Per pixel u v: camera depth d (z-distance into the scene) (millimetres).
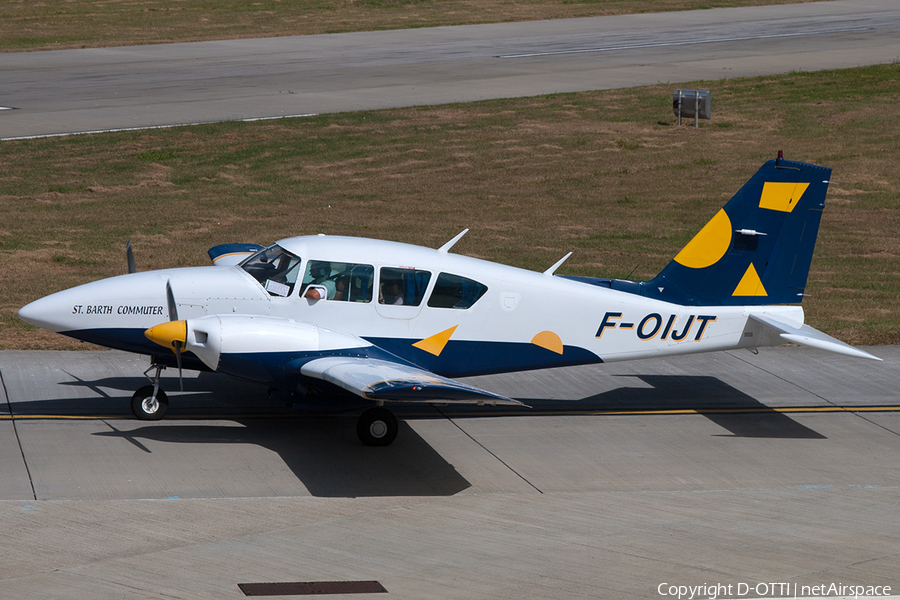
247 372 36906
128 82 143250
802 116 129500
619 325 42250
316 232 82250
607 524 31500
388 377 34094
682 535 30703
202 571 26969
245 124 120875
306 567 27500
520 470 36625
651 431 42000
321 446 38469
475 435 40656
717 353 55500
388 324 40375
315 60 164625
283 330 37156
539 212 92750
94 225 83000
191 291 39281
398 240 80375
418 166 107562
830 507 33562
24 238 77750
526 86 145625
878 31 195375
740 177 105250
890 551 29781
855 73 152750
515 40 188500
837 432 42469
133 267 44844
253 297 39531
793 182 42188
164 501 32094
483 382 48562
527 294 41531
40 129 115062
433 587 26500
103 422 40094
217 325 36406
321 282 39969
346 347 37906
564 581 27109
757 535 30859
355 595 25875
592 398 46688
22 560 27234
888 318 62875
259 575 26844
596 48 179125
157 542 28844
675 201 97375
